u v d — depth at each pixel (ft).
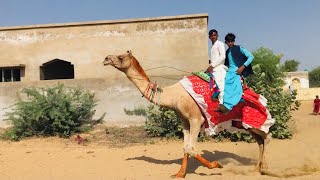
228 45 29.04
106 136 47.80
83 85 54.54
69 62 72.13
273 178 26.37
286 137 43.65
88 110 52.21
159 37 68.39
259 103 28.35
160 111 46.91
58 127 49.16
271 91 45.24
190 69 67.51
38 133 49.47
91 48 69.46
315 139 42.60
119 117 53.52
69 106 49.93
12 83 55.36
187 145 28.14
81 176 28.50
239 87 27.55
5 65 69.92
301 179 25.71
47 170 30.96
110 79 54.19
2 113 55.21
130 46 68.90
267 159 32.48
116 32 69.21
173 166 31.22
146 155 36.11
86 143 44.47
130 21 68.59
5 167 32.45
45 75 72.33
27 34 70.38
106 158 35.14
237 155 35.37
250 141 41.83
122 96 53.72
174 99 27.94
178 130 44.65
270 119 28.73
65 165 32.63
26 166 32.65
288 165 29.89
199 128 28.12
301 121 63.67
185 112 27.89
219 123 28.40
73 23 69.21
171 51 68.08
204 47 67.51
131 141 44.60
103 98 53.93
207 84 27.89
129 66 28.40
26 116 48.96
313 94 143.13
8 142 46.39
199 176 27.53
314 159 31.63
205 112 27.78
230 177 26.86
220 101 27.09
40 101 49.19
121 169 30.48
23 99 55.01
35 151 39.52
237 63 28.45
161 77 53.42
